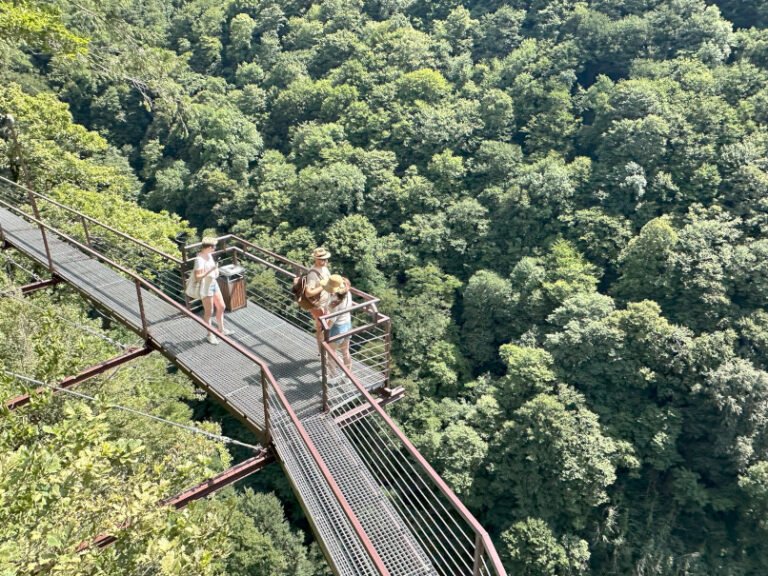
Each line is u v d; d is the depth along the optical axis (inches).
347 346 273.6
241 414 253.0
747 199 1449.3
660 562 952.9
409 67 2242.9
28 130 795.4
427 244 1610.5
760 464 1002.1
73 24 526.3
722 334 1158.3
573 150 1845.5
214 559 211.3
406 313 1370.6
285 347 309.7
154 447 553.6
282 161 1978.3
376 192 1777.8
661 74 1861.5
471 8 2566.4
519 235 1612.9
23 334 405.7
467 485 983.6
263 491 1040.8
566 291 1358.3
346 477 221.8
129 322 330.6
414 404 1195.9
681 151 1598.2
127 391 587.8
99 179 903.1
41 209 729.6
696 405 1133.7
